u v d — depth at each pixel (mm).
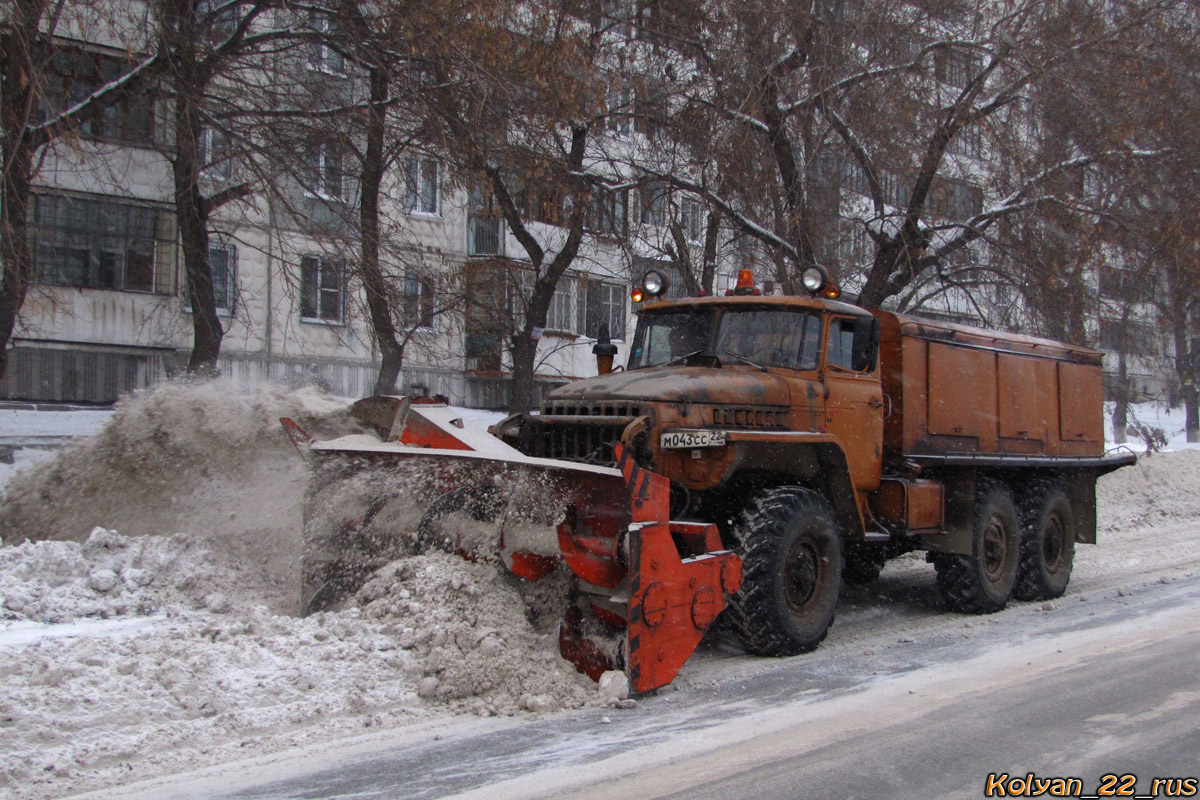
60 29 12844
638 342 7387
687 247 16141
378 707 4418
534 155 13031
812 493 6133
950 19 14109
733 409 6105
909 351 7441
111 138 13430
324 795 3430
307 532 6047
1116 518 14227
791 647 5820
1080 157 14844
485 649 4754
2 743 3688
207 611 5793
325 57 13609
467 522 5707
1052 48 13609
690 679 5262
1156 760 3926
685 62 14969
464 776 3646
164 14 11164
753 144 13734
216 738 3971
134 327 19984
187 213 12766
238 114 11734
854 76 13648
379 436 6812
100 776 3562
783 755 3951
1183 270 15023
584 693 4707
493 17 11719
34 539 7391
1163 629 6594
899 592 8688
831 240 15109
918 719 4477
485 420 18594
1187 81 14477
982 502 7754
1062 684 5109
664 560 4902
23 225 10680
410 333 14039
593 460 5969
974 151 15117
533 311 16453
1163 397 32656
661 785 3588
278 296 21609
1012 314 15828
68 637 5039
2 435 15586
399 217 20688
